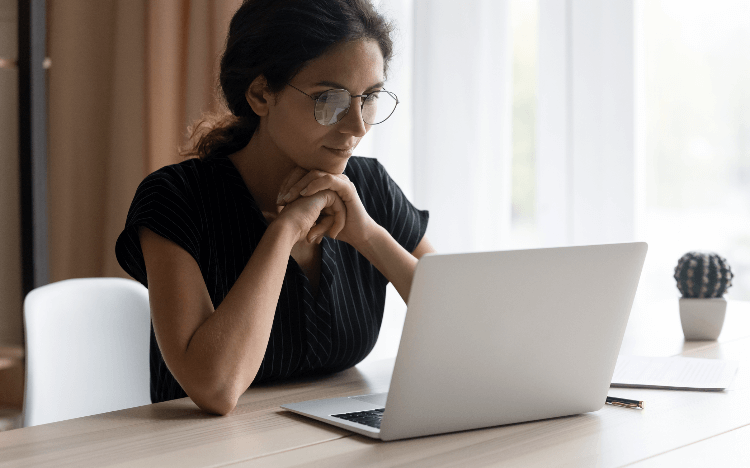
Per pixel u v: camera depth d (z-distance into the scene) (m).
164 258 1.07
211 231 1.21
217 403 0.93
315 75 1.10
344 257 1.32
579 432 0.83
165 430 0.86
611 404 0.95
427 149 2.78
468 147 2.74
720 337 1.46
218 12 2.49
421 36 2.78
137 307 1.48
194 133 1.39
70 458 0.75
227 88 1.24
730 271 1.43
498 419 0.85
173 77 2.60
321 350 1.21
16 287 2.45
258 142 1.26
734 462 0.73
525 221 2.87
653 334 1.49
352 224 1.19
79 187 2.65
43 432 0.85
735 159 2.58
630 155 2.53
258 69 1.14
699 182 2.63
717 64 2.59
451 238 2.77
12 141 2.45
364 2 1.13
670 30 2.64
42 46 2.52
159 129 2.59
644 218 2.56
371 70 1.11
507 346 0.81
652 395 1.00
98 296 1.43
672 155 2.66
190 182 1.21
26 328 1.31
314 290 1.24
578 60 2.59
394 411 0.78
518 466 0.71
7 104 2.44
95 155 2.66
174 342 0.98
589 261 0.83
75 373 1.37
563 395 0.87
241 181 1.26
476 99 2.73
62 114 2.61
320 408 0.94
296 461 0.73
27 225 2.46
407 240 1.46
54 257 2.62
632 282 0.86
